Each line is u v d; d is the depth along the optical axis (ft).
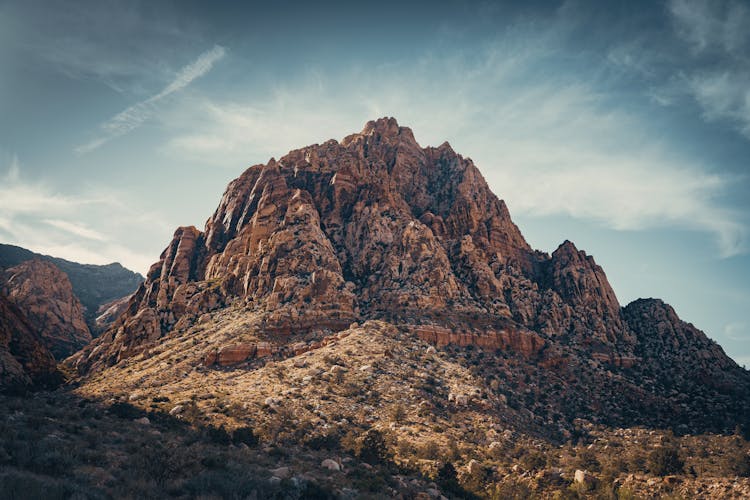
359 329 403.13
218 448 173.88
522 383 389.39
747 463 229.45
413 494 159.63
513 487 192.65
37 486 88.99
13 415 164.96
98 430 165.27
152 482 111.34
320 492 127.95
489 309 489.67
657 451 225.56
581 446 293.43
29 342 415.23
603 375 426.10
